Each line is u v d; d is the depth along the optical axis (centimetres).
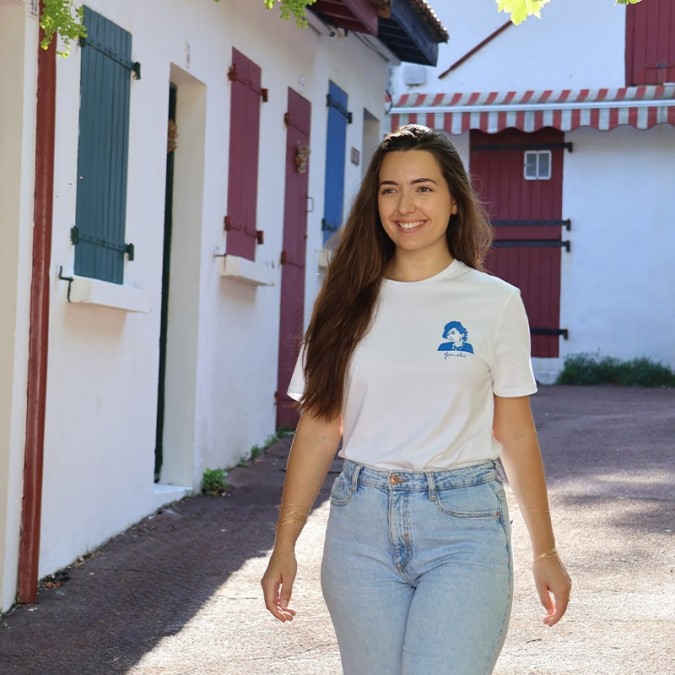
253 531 830
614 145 2117
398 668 319
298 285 1248
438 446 323
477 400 329
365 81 1487
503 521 326
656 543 786
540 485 340
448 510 319
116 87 779
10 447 621
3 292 622
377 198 348
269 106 1127
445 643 308
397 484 322
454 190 349
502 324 330
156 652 564
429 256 343
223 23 992
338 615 328
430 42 1481
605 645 569
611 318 2120
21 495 636
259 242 1105
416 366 326
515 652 559
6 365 621
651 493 964
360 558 324
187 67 916
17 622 607
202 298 967
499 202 2161
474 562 315
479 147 2169
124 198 802
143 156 836
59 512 704
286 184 1191
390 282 339
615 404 1655
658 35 2095
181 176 961
